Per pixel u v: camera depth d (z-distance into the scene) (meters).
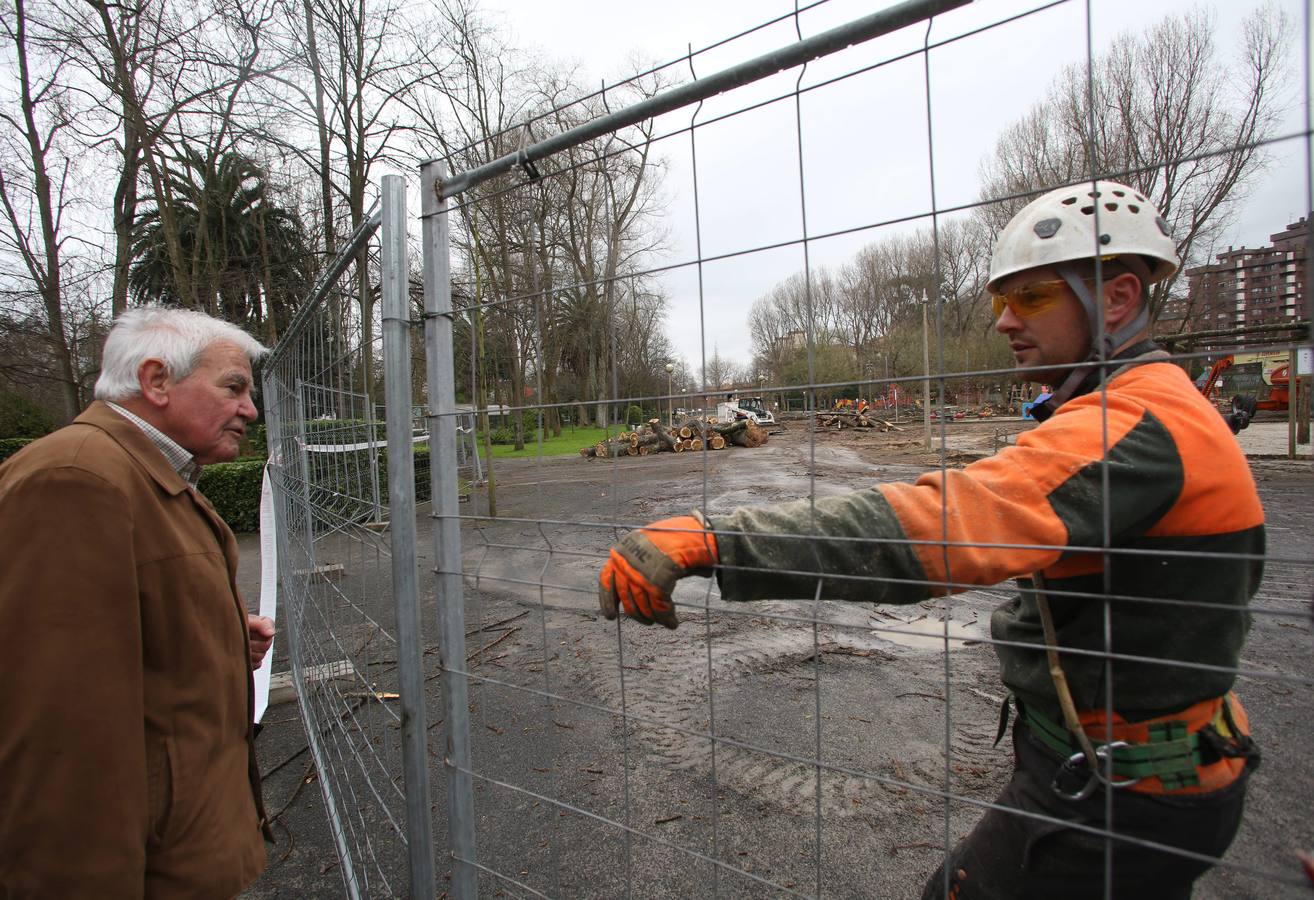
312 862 2.30
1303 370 11.05
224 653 1.42
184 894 1.29
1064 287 0.93
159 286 17.73
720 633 4.04
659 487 10.13
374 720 3.15
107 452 1.27
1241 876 1.88
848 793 2.46
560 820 2.38
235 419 1.54
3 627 1.13
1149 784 0.86
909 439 14.61
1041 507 0.74
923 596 0.79
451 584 1.26
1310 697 2.86
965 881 1.05
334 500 2.29
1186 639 0.83
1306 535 5.48
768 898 1.99
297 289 16.39
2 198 14.07
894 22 0.78
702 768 2.67
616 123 1.03
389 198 1.30
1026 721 1.03
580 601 4.62
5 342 14.20
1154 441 0.77
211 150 14.86
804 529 0.80
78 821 1.14
